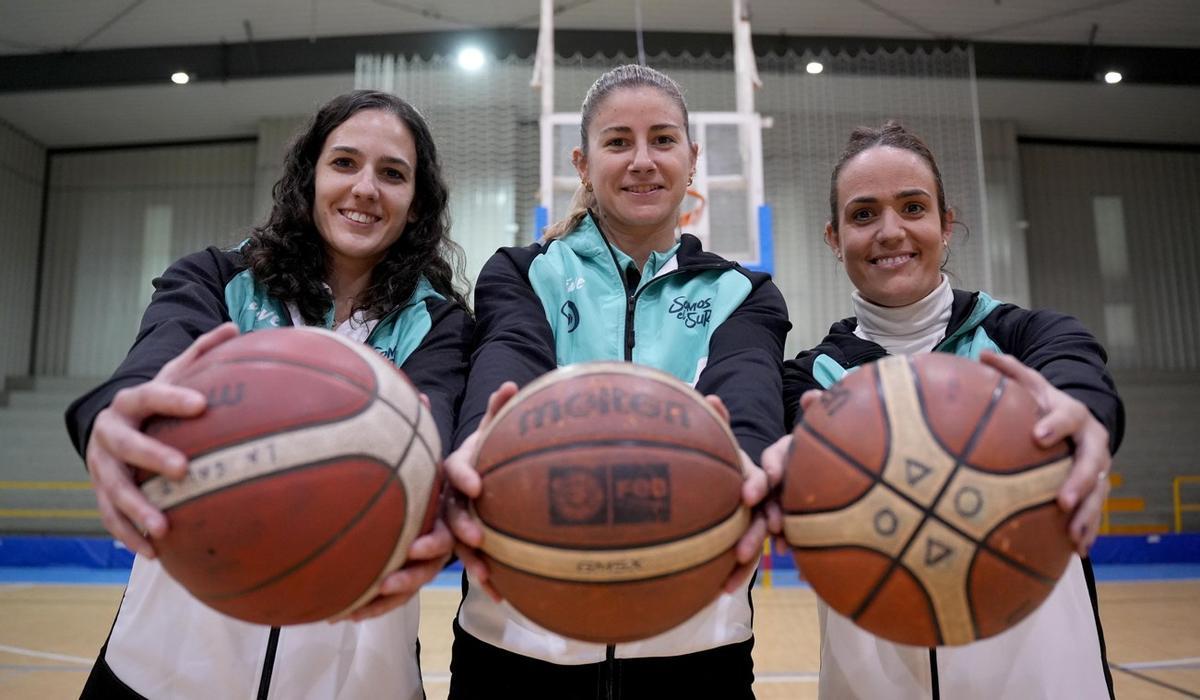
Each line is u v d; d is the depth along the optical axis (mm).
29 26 9383
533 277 1882
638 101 1812
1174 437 10875
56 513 9242
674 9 8703
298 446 1056
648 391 1168
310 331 1211
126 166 12141
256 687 1525
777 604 5633
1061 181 12023
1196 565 8195
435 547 1158
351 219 1791
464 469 1164
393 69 8695
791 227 8539
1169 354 11703
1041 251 11805
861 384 1187
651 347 1811
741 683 1639
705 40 8953
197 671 1510
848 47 9195
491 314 1778
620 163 1812
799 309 8406
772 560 7516
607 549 1068
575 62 8766
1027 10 8969
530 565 1095
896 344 1936
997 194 11188
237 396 1076
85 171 12180
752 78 6262
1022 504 1068
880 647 1634
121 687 1509
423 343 1787
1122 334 11727
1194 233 12078
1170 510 10250
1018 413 1116
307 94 10547
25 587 6527
